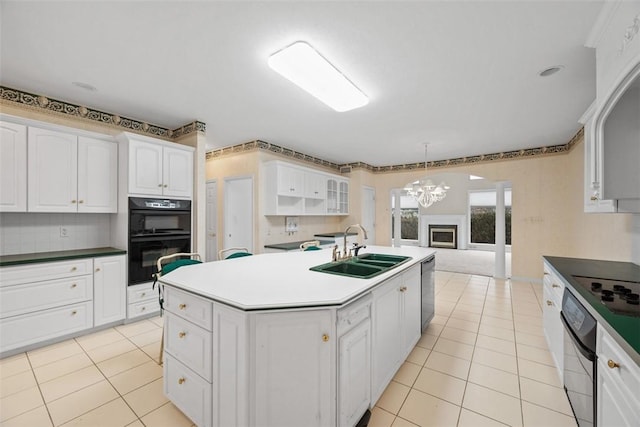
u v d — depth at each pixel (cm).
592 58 210
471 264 700
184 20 173
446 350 253
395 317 205
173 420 166
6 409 174
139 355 240
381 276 180
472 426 163
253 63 222
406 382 205
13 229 271
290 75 226
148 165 314
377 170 677
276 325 130
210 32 184
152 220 321
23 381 203
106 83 255
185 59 216
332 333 133
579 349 133
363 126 375
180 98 287
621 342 96
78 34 186
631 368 92
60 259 260
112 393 190
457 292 445
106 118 322
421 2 157
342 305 133
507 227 972
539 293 436
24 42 194
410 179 638
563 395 189
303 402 133
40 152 261
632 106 142
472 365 228
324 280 171
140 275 311
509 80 246
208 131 399
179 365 165
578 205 412
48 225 290
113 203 310
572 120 348
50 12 165
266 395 130
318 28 180
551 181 479
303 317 132
